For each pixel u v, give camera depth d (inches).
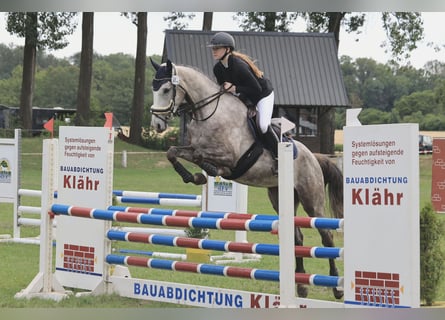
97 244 369.4
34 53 1780.3
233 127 357.1
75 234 380.5
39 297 356.2
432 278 315.6
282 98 1589.6
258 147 362.0
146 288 350.6
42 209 366.0
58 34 1729.8
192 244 332.5
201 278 430.3
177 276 438.3
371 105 3319.4
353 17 1791.3
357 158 276.4
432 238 315.6
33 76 1795.0
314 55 1653.5
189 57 1576.0
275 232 302.7
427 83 3248.0
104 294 363.3
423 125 2610.7
